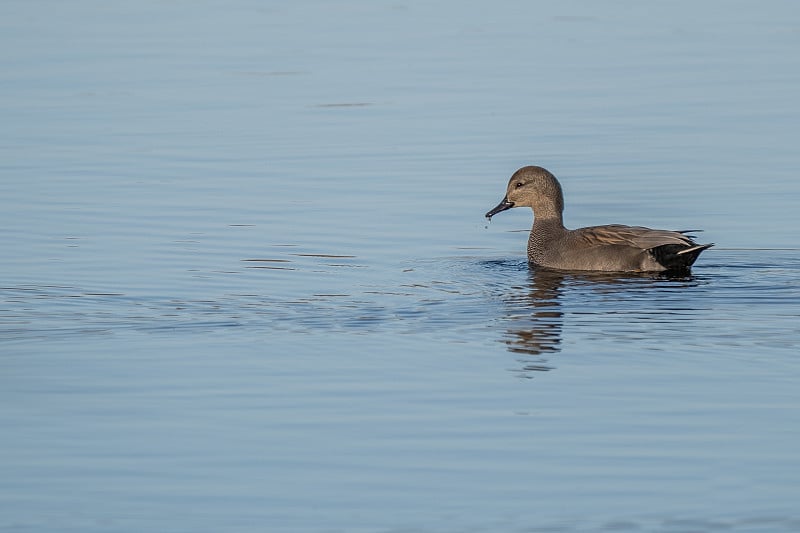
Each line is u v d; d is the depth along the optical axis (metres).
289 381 13.22
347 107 28.41
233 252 18.59
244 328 15.06
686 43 34.59
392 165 23.81
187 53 34.22
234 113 28.02
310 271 17.72
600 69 31.59
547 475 10.91
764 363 13.55
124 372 13.54
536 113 27.45
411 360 13.86
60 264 17.88
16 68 32.50
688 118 26.72
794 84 29.59
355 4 41.59
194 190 22.17
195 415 12.33
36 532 10.02
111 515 10.28
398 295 16.53
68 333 14.87
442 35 36.12
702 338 14.45
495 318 15.43
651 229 18.25
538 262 18.70
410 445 11.57
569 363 13.68
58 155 24.56
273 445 11.59
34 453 11.47
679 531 9.85
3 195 21.81
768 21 37.50
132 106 28.69
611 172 23.03
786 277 17.28
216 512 10.32
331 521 10.16
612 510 10.23
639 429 11.84
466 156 24.31
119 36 36.59
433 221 20.55
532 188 19.36
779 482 10.68
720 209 20.77
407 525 10.05
